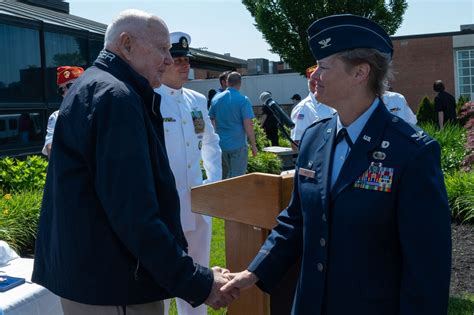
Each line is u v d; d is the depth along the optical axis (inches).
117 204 81.0
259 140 503.8
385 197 74.7
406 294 73.8
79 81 89.6
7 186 285.4
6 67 342.0
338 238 77.6
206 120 156.8
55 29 377.7
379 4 909.2
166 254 82.4
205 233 149.1
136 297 86.9
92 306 87.8
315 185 82.4
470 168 299.9
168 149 142.3
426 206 73.0
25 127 355.9
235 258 112.0
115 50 91.4
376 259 75.9
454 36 970.1
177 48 142.4
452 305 173.5
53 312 124.1
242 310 112.4
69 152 86.1
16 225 231.5
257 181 102.7
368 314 76.1
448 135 412.2
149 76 93.4
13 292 118.3
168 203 90.1
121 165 81.3
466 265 208.8
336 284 78.0
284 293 107.7
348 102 81.4
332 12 901.8
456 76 975.6
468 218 259.6
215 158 160.9
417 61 989.8
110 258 85.4
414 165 73.7
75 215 84.9
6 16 338.0
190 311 147.3
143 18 91.8
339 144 82.4
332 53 79.8
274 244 91.2
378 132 77.8
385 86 81.8
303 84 954.1
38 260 93.3
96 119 83.0
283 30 924.0
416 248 72.9
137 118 83.9
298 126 218.4
